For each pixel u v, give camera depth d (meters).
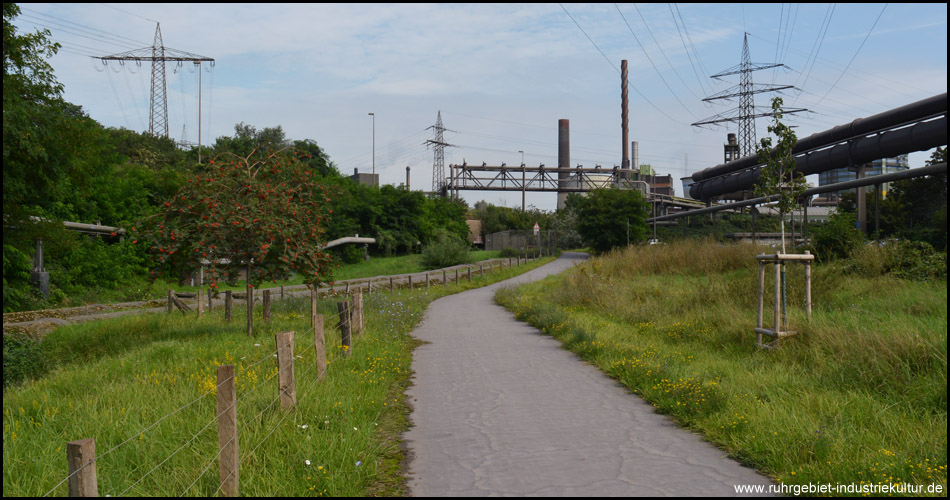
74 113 42.72
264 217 13.63
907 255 16.39
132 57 70.94
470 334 15.33
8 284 23.05
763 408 6.73
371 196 68.81
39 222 21.22
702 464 5.48
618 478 5.14
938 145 30.45
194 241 13.53
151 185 43.66
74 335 16.17
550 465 5.51
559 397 8.30
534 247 74.06
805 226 28.55
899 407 6.68
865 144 33.59
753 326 11.32
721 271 24.14
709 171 57.47
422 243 72.25
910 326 8.93
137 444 5.56
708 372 9.10
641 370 9.09
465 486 5.02
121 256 35.62
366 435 6.10
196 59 71.62
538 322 16.41
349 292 26.98
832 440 5.58
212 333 14.33
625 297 18.38
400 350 12.30
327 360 10.33
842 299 13.30
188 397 7.31
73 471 3.27
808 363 9.15
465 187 101.25
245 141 62.69
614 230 62.44
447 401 8.23
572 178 103.25
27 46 17.66
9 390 9.50
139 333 16.03
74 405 7.47
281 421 6.23
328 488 4.88
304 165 15.48
